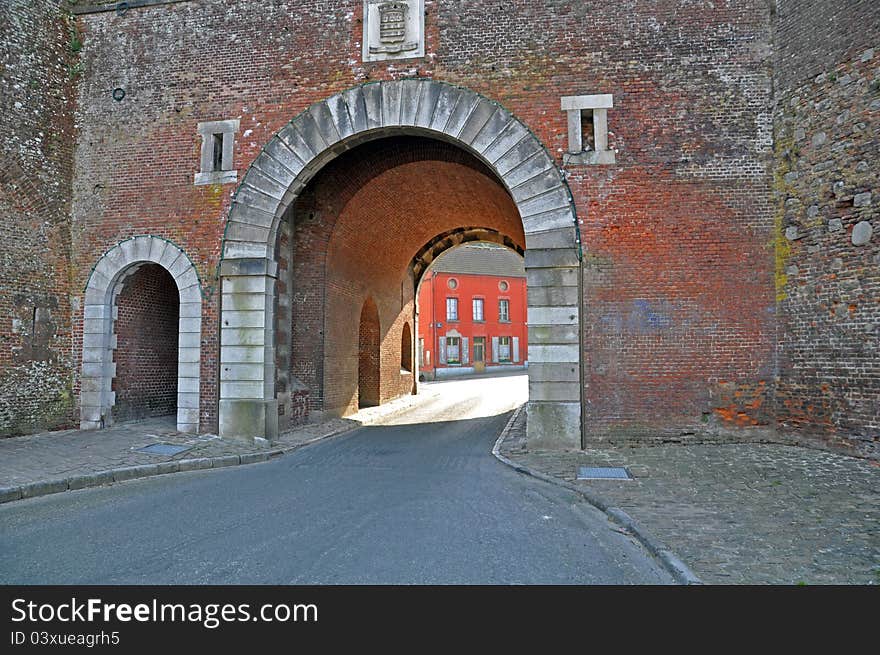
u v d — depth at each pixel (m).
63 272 12.71
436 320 45.53
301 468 10.14
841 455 9.46
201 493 8.18
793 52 10.55
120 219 12.72
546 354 10.99
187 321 12.30
